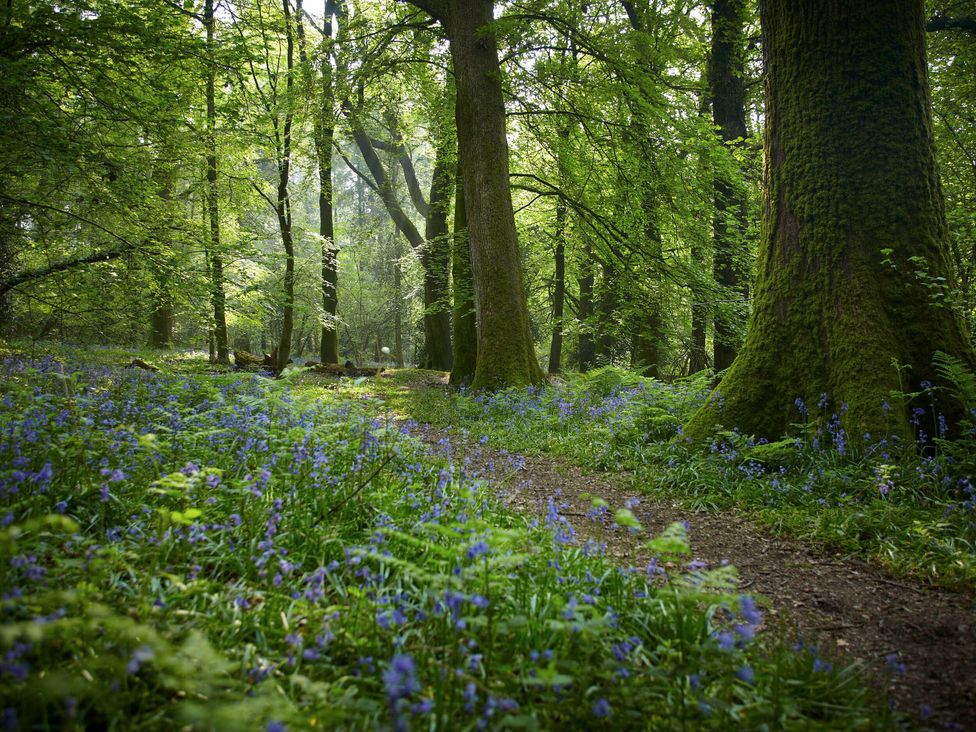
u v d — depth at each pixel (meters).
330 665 2.49
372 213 47.78
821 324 6.68
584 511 5.88
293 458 4.77
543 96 16.64
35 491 3.44
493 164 13.95
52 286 11.03
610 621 2.55
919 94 6.64
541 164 19.75
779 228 7.17
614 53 14.41
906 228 6.45
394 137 27.02
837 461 5.93
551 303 32.62
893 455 5.70
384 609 2.87
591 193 17.70
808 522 5.21
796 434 6.65
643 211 16.45
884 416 5.93
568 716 2.28
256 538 3.46
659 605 3.25
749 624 3.23
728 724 2.31
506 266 13.90
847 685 2.81
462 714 2.27
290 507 4.01
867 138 6.58
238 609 2.77
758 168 16.59
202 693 2.18
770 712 2.40
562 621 2.60
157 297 11.56
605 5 16.06
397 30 16.80
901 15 6.57
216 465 4.66
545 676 2.05
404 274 36.44
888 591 4.11
